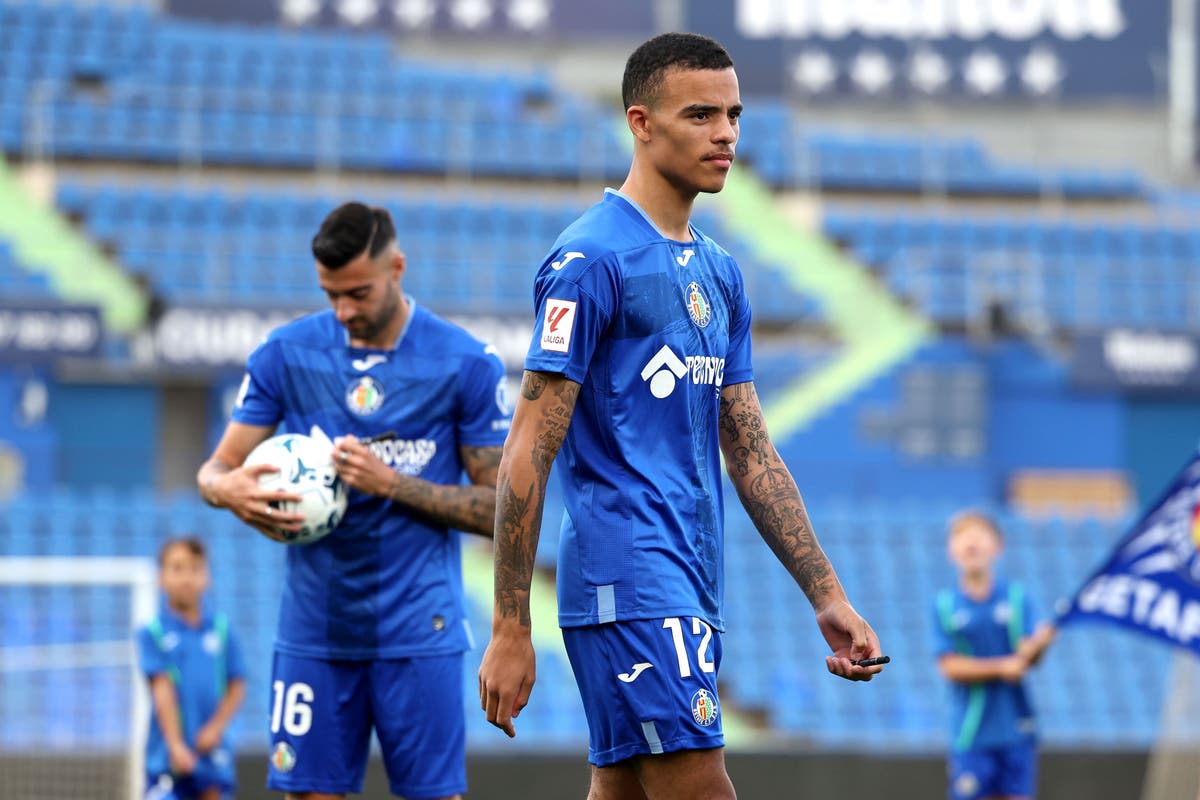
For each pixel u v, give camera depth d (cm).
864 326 6794
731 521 5884
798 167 8294
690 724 1156
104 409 5850
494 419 1758
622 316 1183
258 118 7962
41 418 5788
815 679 5312
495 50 9038
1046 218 8144
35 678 4197
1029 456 6462
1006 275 7462
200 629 2822
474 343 1762
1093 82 9006
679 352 1198
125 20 8494
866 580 5803
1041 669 5388
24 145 7462
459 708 1722
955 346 6494
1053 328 6856
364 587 1683
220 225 7119
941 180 8406
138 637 2780
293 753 1689
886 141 8594
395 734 1691
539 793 3528
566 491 1216
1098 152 9038
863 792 3656
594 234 1188
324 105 8144
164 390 5931
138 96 7862
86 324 5691
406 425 1734
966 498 6306
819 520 6034
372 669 1688
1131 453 6494
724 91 1190
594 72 9038
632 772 1227
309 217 7269
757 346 6800
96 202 7131
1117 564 2636
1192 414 6525
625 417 1187
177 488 5775
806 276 7369
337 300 1702
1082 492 6425
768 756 3644
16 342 5631
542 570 5594
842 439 6350
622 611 1166
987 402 6469
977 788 3017
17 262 6550
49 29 8331
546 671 5169
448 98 8488
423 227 7362
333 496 1662
